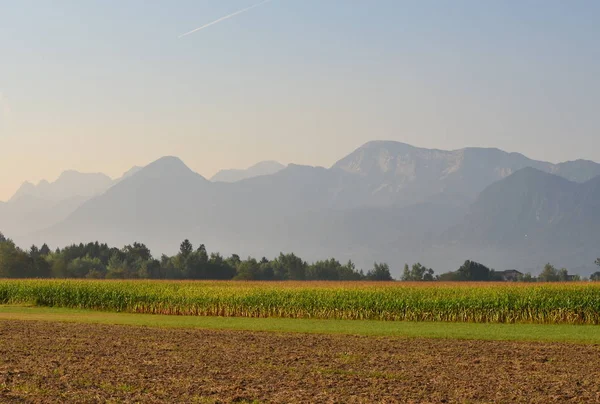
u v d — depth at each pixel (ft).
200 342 113.91
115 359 94.12
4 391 71.82
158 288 198.29
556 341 117.19
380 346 109.81
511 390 74.33
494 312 157.69
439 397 70.59
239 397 70.08
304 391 73.15
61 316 170.09
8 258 482.28
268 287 195.72
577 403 68.39
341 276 625.00
